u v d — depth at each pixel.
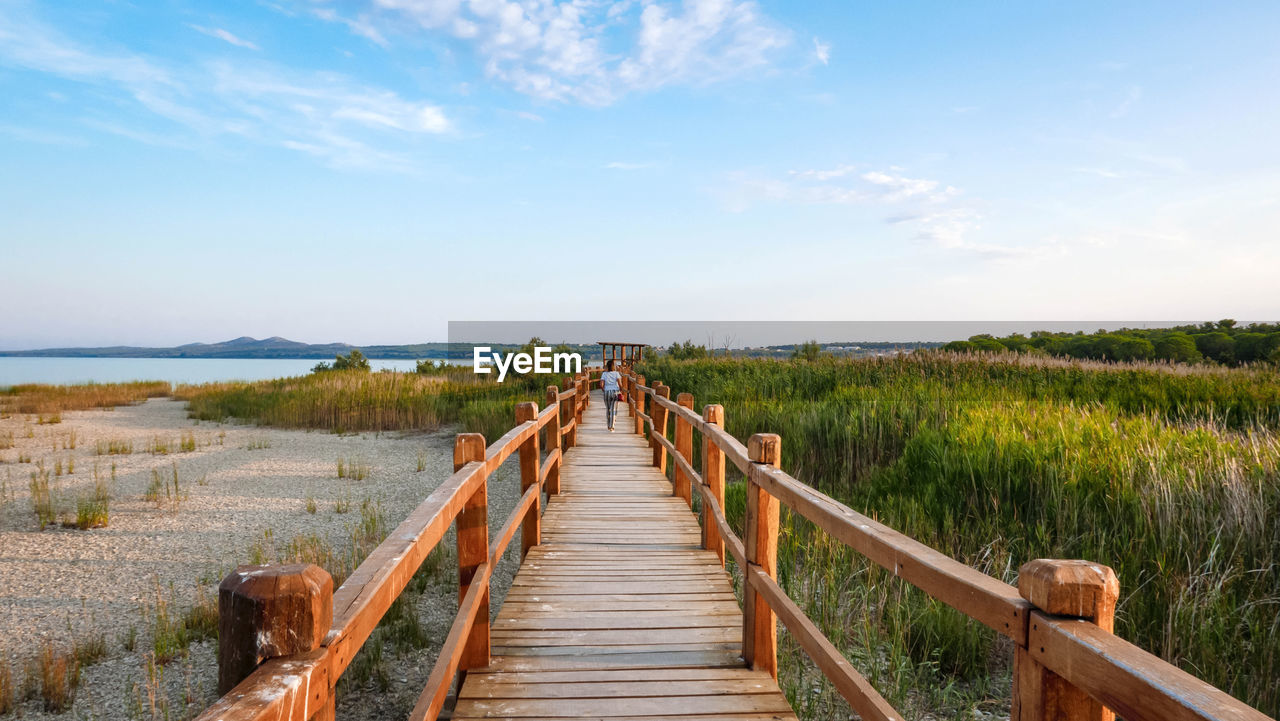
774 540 3.43
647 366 25.77
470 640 3.43
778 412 11.26
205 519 9.81
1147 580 4.68
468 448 3.20
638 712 3.01
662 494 7.99
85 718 4.39
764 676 3.39
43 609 6.32
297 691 1.00
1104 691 1.03
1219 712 0.83
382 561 1.70
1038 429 7.64
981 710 4.07
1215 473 5.70
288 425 21.14
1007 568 5.29
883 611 5.12
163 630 5.58
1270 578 4.64
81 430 20.50
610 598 4.51
